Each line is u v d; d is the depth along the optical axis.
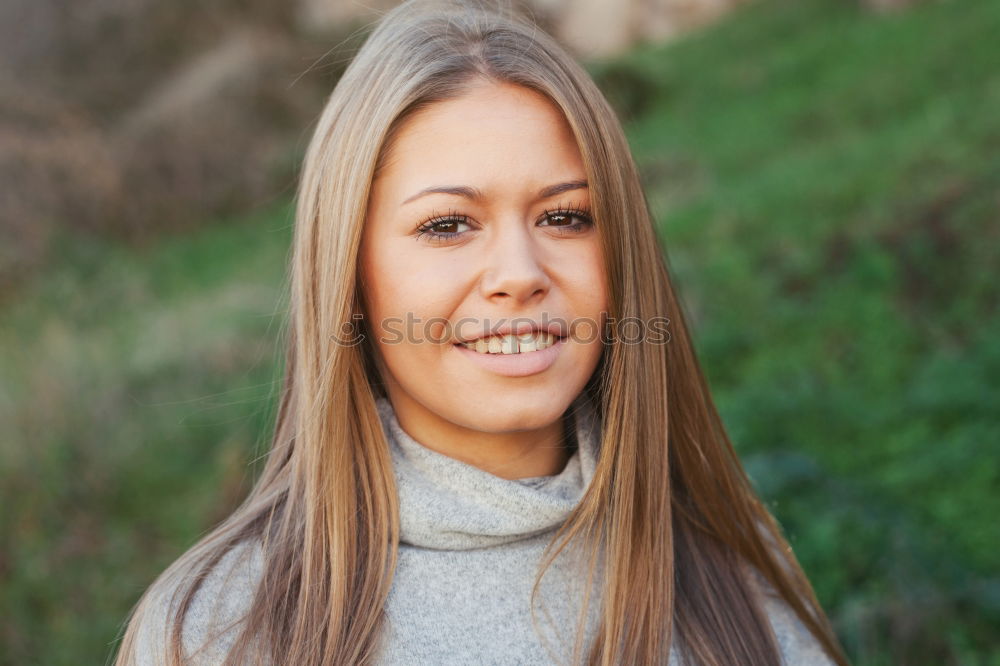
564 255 1.09
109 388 4.64
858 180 5.80
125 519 3.83
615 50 14.93
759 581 1.41
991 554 2.79
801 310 4.58
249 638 1.09
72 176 9.38
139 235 9.52
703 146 8.41
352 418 1.16
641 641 1.20
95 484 3.97
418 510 1.16
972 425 3.36
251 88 11.27
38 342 5.48
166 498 3.95
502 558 1.19
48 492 3.86
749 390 3.90
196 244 9.17
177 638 1.09
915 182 5.50
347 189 1.08
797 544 2.75
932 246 4.75
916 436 3.38
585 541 1.23
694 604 1.31
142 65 12.35
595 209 1.08
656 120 10.09
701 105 10.17
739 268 5.12
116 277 7.48
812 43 10.94
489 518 1.16
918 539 2.78
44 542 3.62
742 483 1.45
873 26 10.50
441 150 1.03
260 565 1.16
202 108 10.82
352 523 1.14
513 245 1.04
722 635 1.29
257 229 9.35
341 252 1.08
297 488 1.18
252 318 5.52
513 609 1.18
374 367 1.24
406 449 1.19
